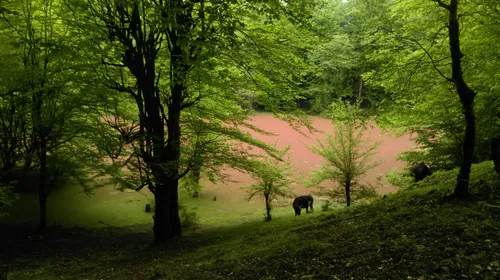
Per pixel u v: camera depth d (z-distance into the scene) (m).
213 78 9.77
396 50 10.07
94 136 10.43
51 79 10.95
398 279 4.27
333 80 33.47
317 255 5.76
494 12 7.68
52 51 8.93
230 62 11.23
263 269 5.80
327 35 10.88
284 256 6.11
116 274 7.96
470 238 4.73
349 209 9.06
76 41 9.48
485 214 5.33
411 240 5.13
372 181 20.38
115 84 10.82
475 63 8.53
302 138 30.02
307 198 13.41
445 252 4.54
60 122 10.89
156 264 8.29
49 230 13.80
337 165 13.80
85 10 9.10
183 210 15.22
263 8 7.95
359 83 36.12
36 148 12.28
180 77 8.89
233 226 13.15
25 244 12.09
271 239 7.89
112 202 18.02
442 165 12.67
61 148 13.30
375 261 4.88
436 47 8.66
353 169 13.73
